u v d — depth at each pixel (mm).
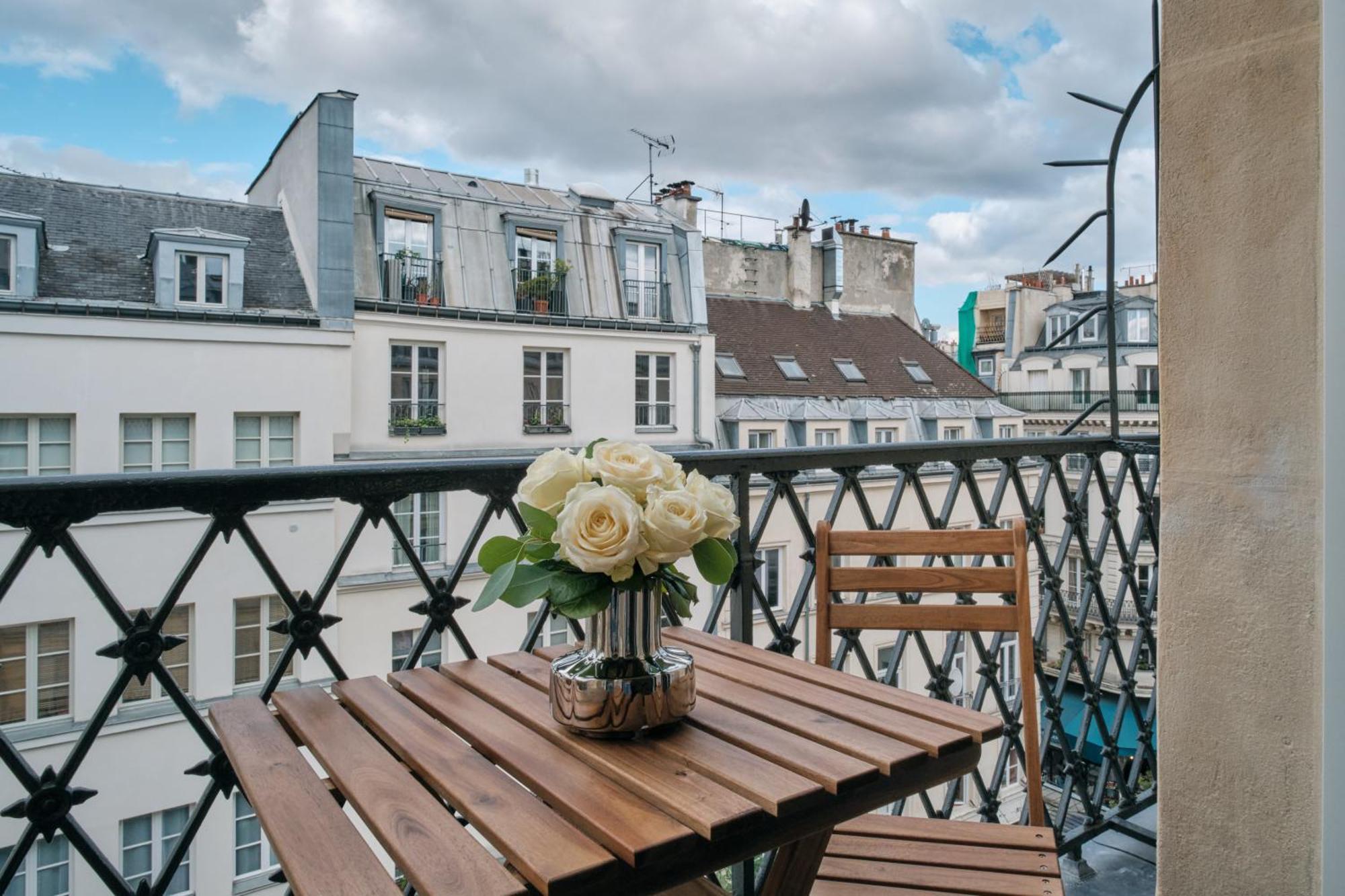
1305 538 1168
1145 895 2359
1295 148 1171
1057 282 35562
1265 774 1212
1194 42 1283
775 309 28797
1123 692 2729
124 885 1426
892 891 1513
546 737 1290
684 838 974
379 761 1216
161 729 13461
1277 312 1191
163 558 13578
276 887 13664
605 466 1321
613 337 20422
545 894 899
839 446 2268
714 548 1339
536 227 20297
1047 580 2629
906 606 1946
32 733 12703
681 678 1273
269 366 16312
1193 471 1287
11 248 14820
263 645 14344
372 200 18641
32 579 12727
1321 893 1140
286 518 14430
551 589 1239
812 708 1391
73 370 14781
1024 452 2578
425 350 18344
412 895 1591
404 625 15688
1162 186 1319
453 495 16844
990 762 14984
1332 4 1100
